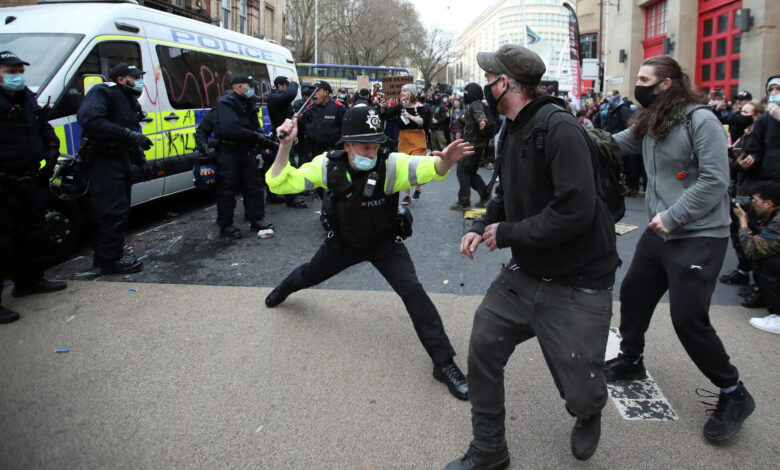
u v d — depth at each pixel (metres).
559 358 2.14
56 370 3.22
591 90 23.03
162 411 2.82
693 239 2.63
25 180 4.02
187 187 7.22
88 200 5.45
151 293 4.50
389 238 3.20
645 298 2.95
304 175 2.97
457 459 2.37
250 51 9.06
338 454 2.51
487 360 2.27
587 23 36.81
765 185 4.05
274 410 2.85
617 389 3.09
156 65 6.54
